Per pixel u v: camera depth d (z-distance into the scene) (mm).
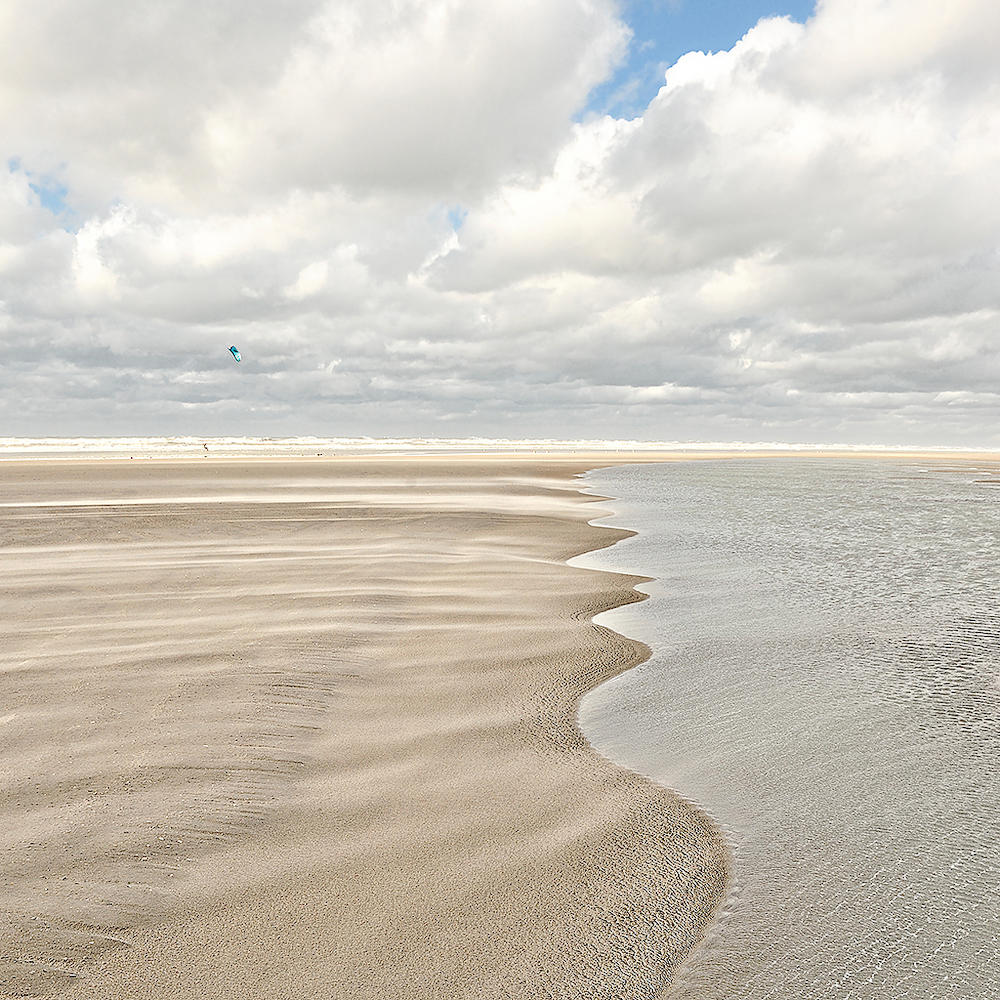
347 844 5449
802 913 4820
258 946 4293
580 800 6289
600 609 13180
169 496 32938
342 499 32312
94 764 6594
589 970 4203
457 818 5902
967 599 14195
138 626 11258
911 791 6602
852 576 16453
